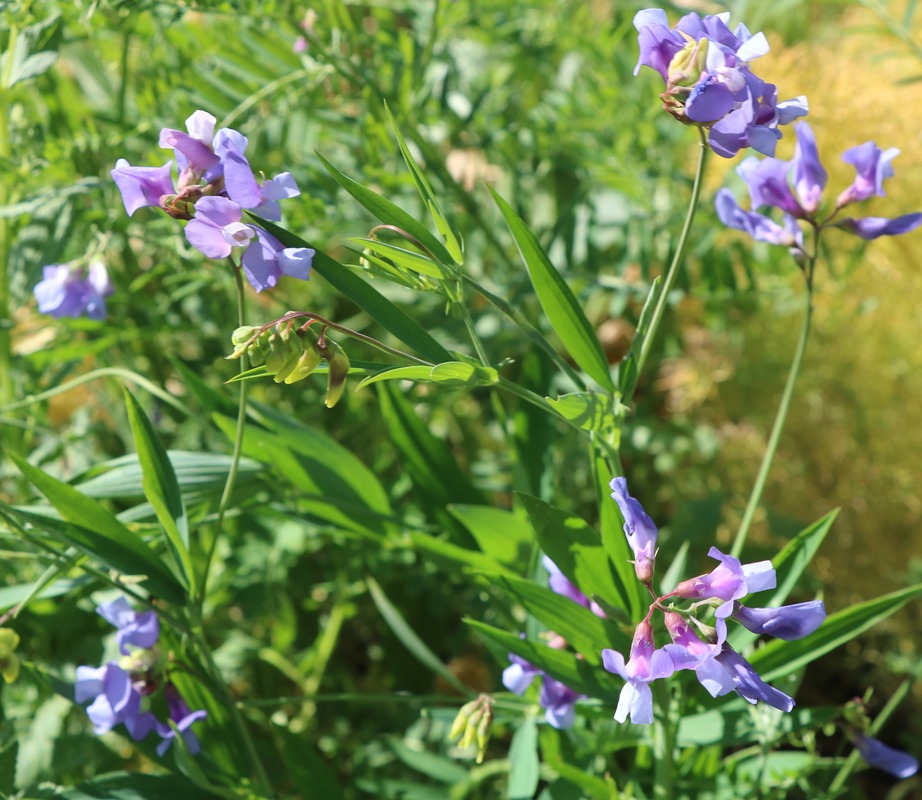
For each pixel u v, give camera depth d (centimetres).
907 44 52
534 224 59
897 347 55
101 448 54
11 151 47
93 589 43
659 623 37
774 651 38
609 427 37
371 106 49
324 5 47
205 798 41
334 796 44
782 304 56
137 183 35
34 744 45
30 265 45
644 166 55
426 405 55
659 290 40
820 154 54
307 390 53
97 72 56
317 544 52
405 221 35
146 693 39
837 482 56
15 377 48
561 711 39
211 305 51
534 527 36
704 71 33
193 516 43
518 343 54
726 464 57
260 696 53
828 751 53
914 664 52
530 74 58
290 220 47
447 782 48
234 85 50
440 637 54
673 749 40
